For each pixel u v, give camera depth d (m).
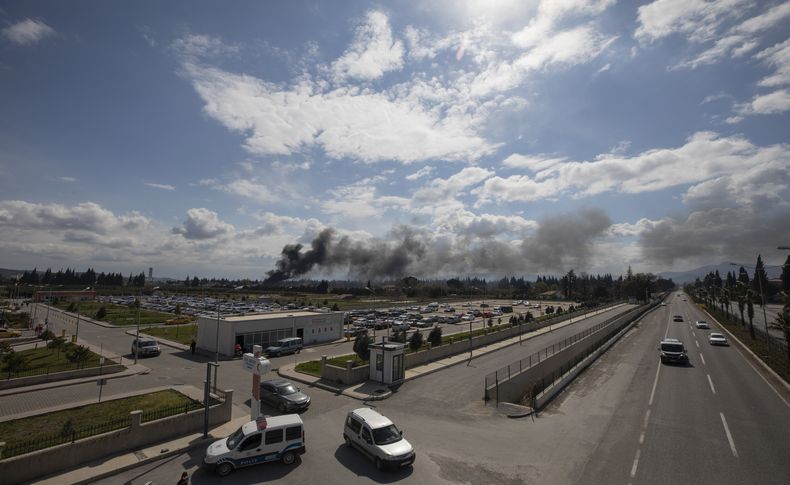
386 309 102.75
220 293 172.00
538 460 17.59
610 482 15.66
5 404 25.28
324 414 23.56
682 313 104.44
